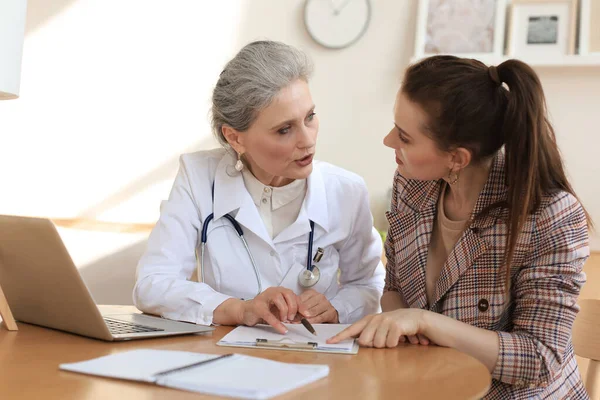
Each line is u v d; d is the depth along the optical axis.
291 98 1.42
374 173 2.96
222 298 1.40
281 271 1.59
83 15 3.23
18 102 3.28
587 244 1.31
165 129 3.19
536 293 1.27
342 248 1.70
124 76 3.21
